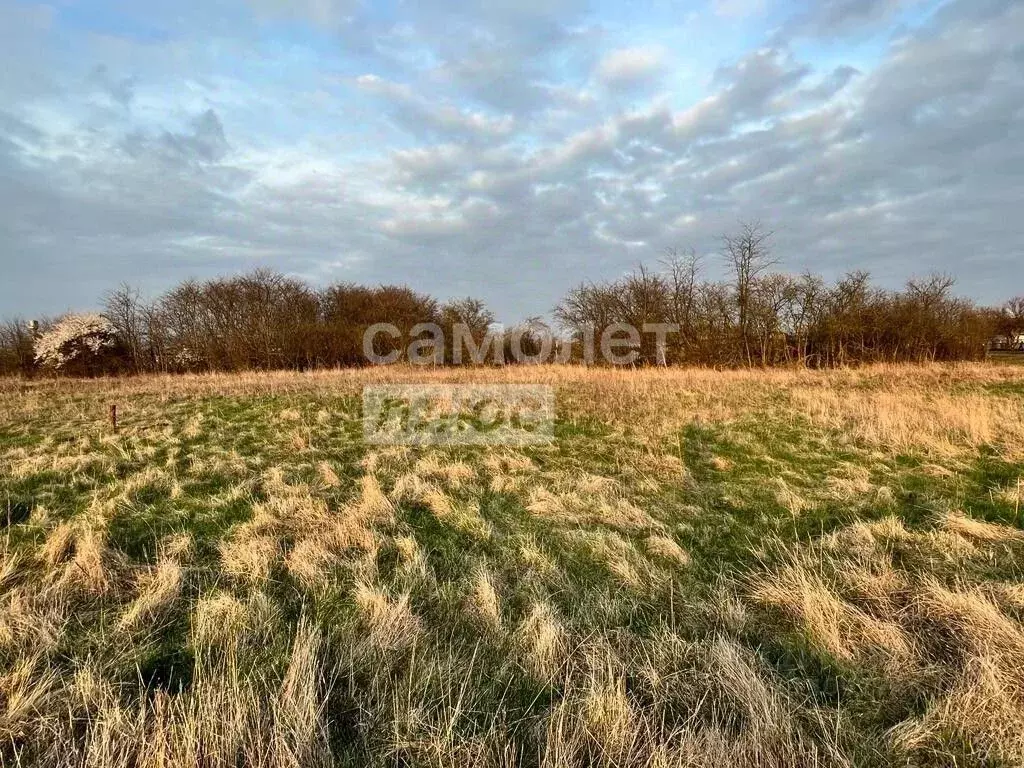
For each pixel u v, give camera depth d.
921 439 7.90
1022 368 19.77
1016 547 4.41
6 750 2.38
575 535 4.79
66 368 23.48
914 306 24.64
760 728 2.42
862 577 3.88
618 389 14.62
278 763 2.25
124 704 2.63
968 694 2.60
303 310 30.52
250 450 7.91
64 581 3.74
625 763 2.30
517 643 3.16
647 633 3.33
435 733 2.46
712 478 6.63
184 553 4.34
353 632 3.26
